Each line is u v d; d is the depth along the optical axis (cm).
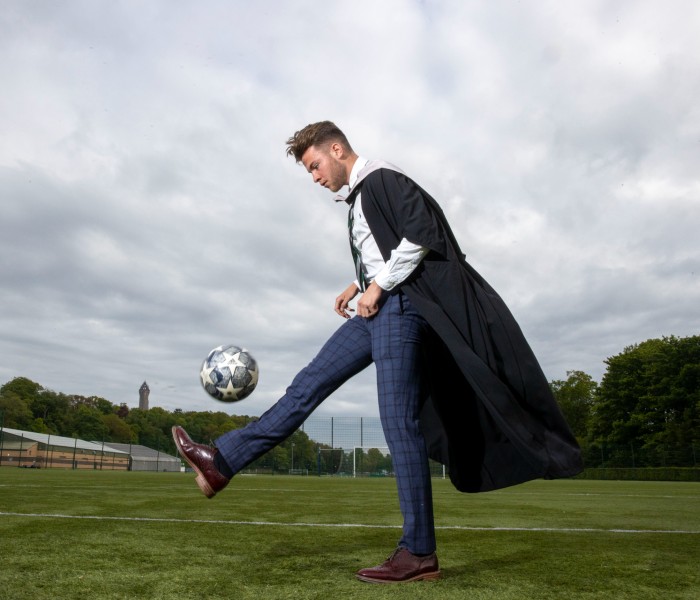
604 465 3475
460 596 171
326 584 184
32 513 374
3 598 156
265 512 432
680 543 300
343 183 232
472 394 223
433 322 198
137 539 269
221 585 180
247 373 269
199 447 214
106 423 9162
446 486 1244
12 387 8144
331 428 2950
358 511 458
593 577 204
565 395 5762
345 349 222
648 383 4219
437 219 211
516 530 350
